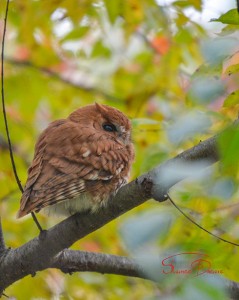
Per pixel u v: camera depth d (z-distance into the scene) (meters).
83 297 12.64
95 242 13.27
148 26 14.42
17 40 15.36
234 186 9.10
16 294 12.28
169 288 8.42
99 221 9.71
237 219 10.73
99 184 10.38
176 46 15.34
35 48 15.89
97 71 16.89
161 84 15.41
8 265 9.88
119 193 9.51
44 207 10.18
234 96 9.16
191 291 7.97
